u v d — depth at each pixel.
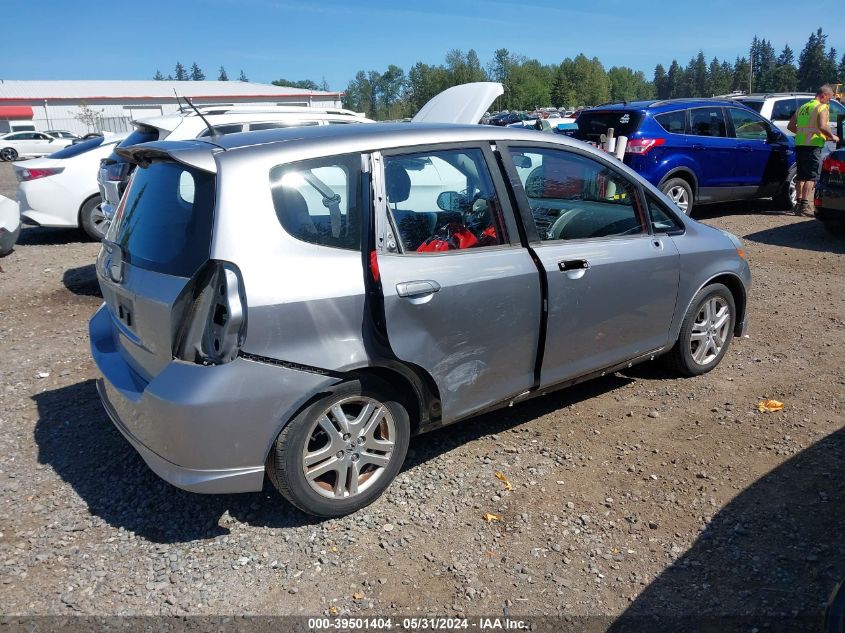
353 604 2.80
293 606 2.79
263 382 2.92
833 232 9.66
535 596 2.85
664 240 4.45
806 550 3.06
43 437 4.15
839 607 2.13
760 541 3.13
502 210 3.70
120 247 3.43
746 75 127.31
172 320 2.93
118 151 3.72
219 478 2.95
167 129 7.87
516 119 46.06
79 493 3.57
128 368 3.36
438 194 3.51
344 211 3.19
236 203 2.96
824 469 3.69
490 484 3.64
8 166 29.75
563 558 3.07
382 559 3.07
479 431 4.22
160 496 3.54
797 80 124.88
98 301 7.08
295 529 3.27
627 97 145.50
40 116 57.34
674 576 2.94
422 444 4.07
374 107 138.75
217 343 2.87
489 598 2.84
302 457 3.13
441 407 3.54
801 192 10.91
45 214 9.63
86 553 3.10
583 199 4.15
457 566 3.02
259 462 3.00
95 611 2.75
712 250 4.72
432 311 3.34
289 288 2.95
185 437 2.87
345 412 3.33
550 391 4.08
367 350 3.15
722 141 10.30
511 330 3.68
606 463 3.84
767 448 3.94
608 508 3.43
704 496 3.50
